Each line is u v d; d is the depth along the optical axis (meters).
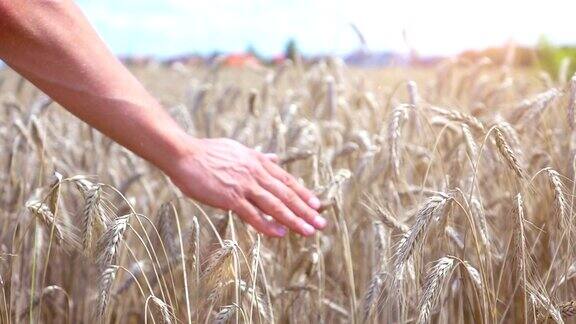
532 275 1.03
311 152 1.22
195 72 2.86
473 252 1.17
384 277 1.04
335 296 1.26
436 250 1.11
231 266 0.93
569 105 1.12
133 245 1.37
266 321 0.99
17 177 1.39
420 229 0.92
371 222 1.23
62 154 1.61
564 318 1.01
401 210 1.17
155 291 1.20
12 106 1.89
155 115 0.99
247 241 1.11
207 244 1.12
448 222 1.01
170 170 1.02
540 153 1.25
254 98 1.60
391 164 1.13
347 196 1.31
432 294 0.90
